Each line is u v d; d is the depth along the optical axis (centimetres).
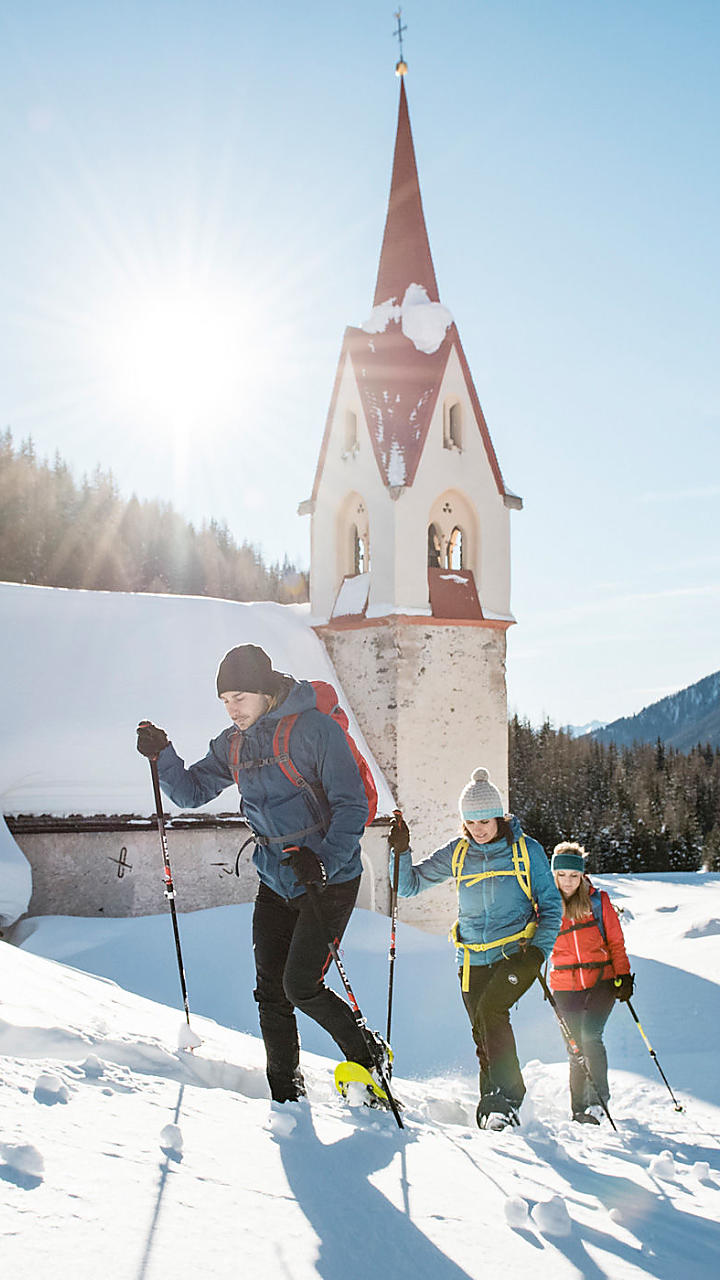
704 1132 611
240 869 1585
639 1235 296
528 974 518
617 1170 409
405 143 2167
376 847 1797
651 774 9288
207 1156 283
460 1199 293
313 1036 1075
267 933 436
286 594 10575
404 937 1581
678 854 7162
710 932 1717
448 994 1336
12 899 1337
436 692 1909
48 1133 270
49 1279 182
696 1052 960
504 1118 487
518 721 8644
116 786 1537
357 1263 225
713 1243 303
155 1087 359
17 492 8544
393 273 2142
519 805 7881
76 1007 521
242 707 426
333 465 2089
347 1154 317
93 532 8956
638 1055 961
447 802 1891
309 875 390
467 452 2028
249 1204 250
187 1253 209
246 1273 205
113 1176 247
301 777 424
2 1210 210
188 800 474
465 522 2045
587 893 652
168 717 1686
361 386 2030
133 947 1316
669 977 1326
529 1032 1205
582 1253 265
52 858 1473
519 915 543
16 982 534
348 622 1962
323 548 2100
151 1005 695
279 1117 337
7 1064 343
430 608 1914
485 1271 238
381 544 1933
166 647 1839
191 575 9712
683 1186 395
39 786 1492
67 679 1691
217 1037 591
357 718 1952
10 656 1694
